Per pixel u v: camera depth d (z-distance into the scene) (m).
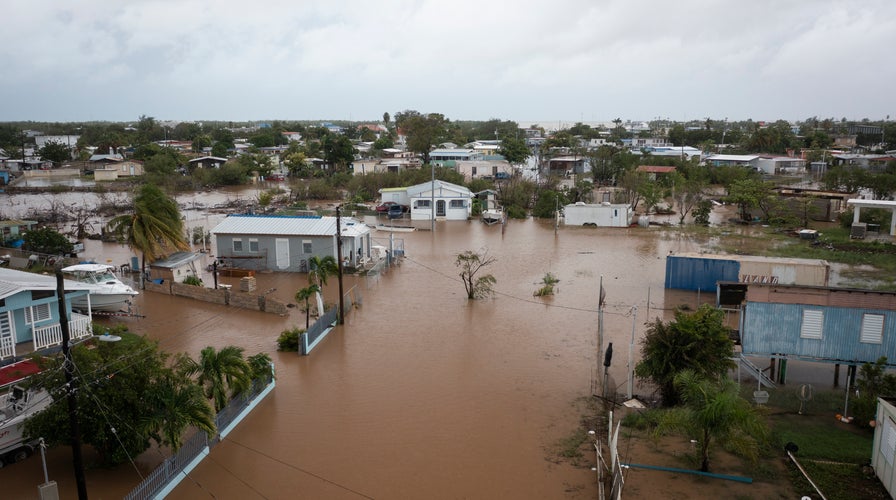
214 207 67.88
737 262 34.62
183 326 29.31
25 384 16.30
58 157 118.50
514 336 27.91
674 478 16.12
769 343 21.33
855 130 193.12
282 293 35.28
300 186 79.62
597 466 16.64
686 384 17.58
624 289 36.22
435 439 18.47
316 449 17.84
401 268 42.06
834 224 58.56
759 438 16.62
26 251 41.78
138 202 38.62
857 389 20.42
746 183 62.31
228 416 18.81
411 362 24.73
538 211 65.19
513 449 17.89
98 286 29.64
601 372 23.69
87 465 16.62
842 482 15.71
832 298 20.66
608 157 92.00
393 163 98.06
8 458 16.53
